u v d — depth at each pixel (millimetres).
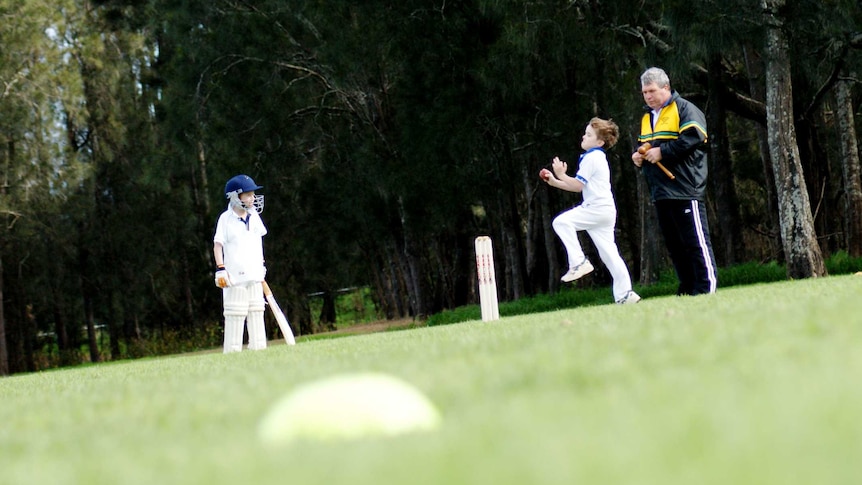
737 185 134625
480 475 5742
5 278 135125
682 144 35219
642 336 15023
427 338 25078
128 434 10906
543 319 29344
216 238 40438
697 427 6566
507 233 99750
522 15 69438
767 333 13281
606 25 68438
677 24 57469
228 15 99875
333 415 8219
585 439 6488
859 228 90438
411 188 87875
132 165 134750
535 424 7543
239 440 8688
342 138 99562
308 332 126938
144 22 122438
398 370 14344
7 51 107500
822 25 58719
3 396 23188
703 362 10789
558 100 76125
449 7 81312
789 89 60219
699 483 5047
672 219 36188
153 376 23484
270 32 97500
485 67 73250
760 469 5246
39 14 109812
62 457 9656
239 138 99625
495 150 81500
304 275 122000
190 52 99625
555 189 99000
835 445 5688
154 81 113000
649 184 36781
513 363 13016
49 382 29625
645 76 35844
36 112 111125
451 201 86500
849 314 14867
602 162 36281
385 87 96500
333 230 107312
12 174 111625
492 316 38438
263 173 101812
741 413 6992
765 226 131750
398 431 8031
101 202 136375
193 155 102250
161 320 159000
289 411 8516
